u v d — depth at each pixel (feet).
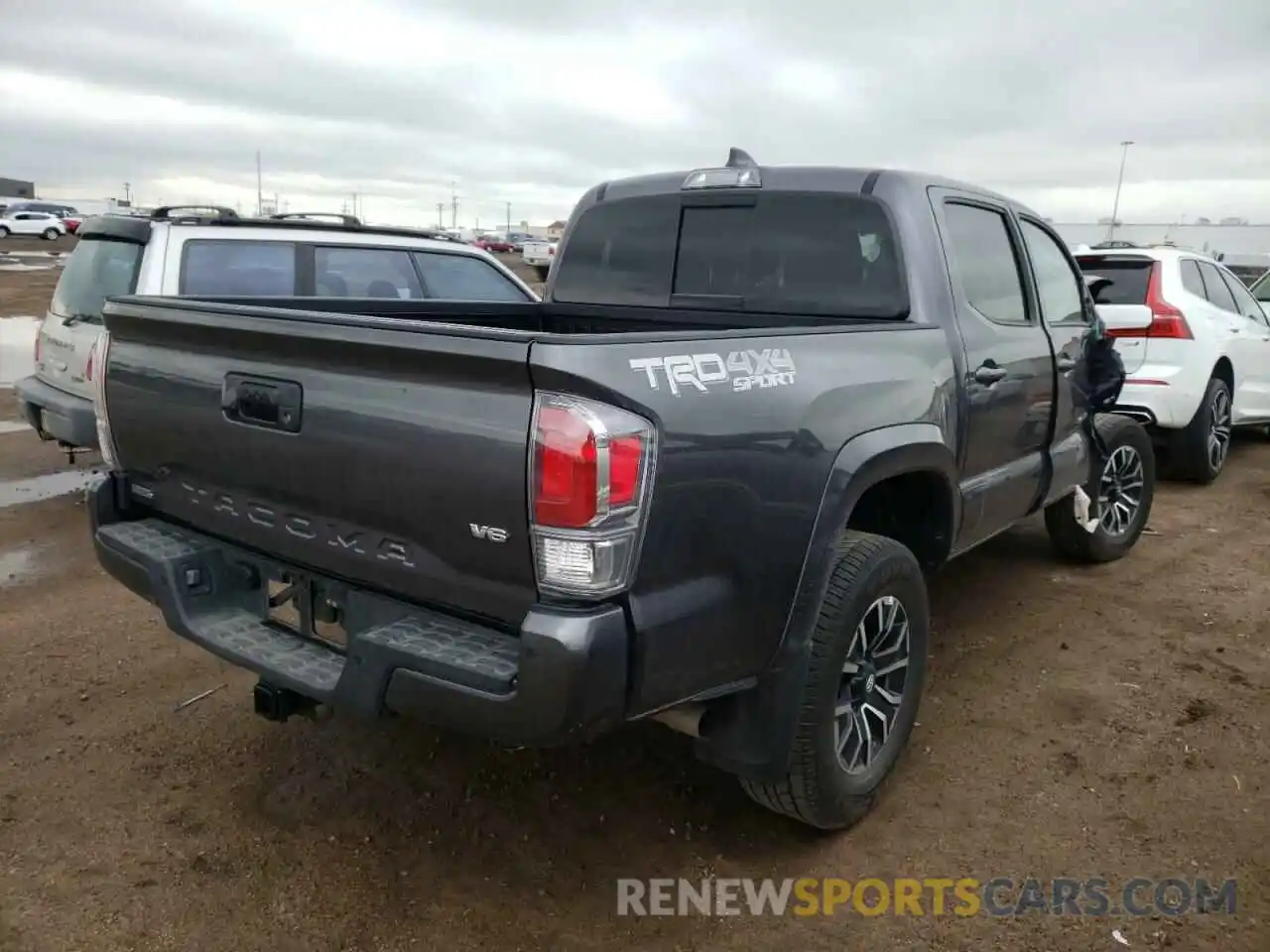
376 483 8.31
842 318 12.55
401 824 10.64
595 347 7.39
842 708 10.16
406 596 8.61
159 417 10.30
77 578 17.78
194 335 9.66
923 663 11.25
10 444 28.58
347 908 9.30
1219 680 13.99
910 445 10.61
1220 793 11.16
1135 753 12.06
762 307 13.25
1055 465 15.35
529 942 8.91
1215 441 25.54
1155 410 23.66
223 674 14.08
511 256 186.91
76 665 14.24
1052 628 15.93
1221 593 17.47
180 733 12.45
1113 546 18.80
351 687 8.45
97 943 8.79
